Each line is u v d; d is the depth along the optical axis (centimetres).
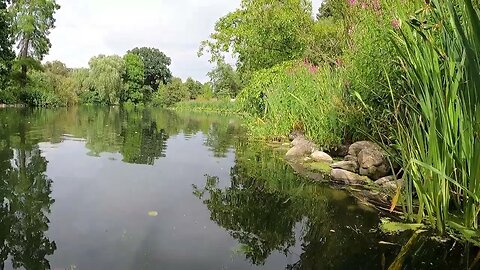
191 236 296
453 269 237
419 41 290
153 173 521
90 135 959
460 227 274
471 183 257
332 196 416
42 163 555
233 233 307
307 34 1193
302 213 360
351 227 316
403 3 369
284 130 915
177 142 892
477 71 221
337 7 855
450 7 240
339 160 616
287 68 1030
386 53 462
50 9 3316
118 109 3200
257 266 248
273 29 1238
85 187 429
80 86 4041
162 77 6456
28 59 3070
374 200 391
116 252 259
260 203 394
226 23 1523
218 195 420
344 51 690
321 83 725
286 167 589
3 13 2367
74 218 324
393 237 291
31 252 254
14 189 410
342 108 604
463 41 216
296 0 1241
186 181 483
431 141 275
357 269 243
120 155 658
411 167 304
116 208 356
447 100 264
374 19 495
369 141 550
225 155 709
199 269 240
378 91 491
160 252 263
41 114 1848
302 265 249
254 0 1295
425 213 333
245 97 1185
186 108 4000
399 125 353
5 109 2169
